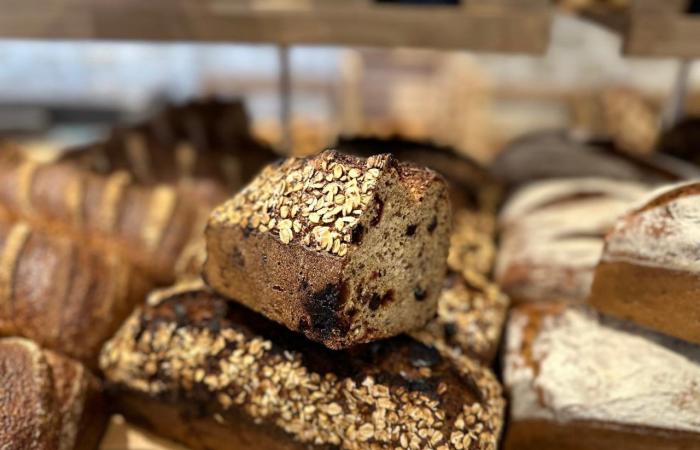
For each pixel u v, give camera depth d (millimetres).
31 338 405
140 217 500
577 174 618
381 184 297
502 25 427
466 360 382
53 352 397
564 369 366
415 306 351
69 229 481
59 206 488
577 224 483
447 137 750
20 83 835
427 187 317
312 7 430
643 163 619
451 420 334
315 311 302
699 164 643
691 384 343
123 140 620
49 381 367
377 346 359
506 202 594
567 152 641
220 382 359
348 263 292
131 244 487
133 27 433
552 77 850
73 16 429
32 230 438
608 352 367
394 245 316
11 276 411
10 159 521
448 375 354
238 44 443
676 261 336
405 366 352
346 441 338
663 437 342
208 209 530
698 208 332
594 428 354
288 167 337
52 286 414
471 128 793
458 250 490
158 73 850
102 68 845
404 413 334
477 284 449
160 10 428
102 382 407
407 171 324
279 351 355
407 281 336
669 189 356
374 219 299
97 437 398
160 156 600
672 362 353
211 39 437
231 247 338
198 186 559
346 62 870
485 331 407
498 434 351
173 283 491
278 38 436
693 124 667
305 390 344
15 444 337
